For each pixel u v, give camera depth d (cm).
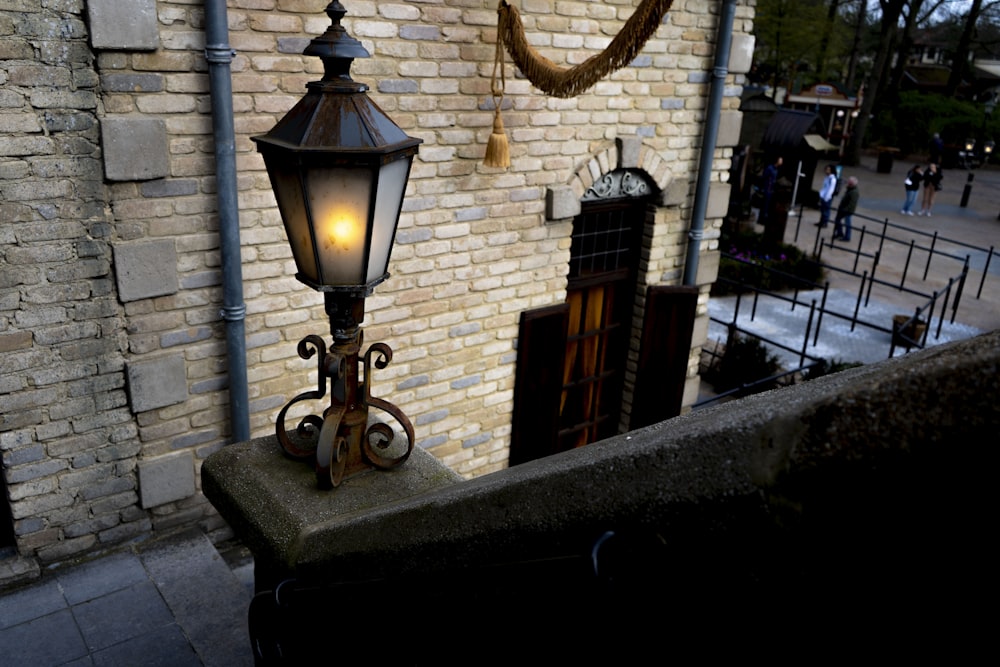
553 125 617
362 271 269
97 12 415
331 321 280
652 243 726
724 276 1467
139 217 464
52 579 488
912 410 73
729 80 698
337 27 260
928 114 3847
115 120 436
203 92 463
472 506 138
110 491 505
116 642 440
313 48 255
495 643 138
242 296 505
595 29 612
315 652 221
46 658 427
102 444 494
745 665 94
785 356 1158
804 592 85
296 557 225
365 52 260
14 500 474
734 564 90
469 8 546
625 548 103
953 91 4112
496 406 673
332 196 256
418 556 156
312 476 277
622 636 108
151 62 443
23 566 482
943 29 5019
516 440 692
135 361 487
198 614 464
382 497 268
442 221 586
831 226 2105
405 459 288
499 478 149
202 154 474
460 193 588
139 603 471
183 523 540
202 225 486
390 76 529
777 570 86
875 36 4088
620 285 752
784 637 89
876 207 2439
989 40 4528
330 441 265
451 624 150
